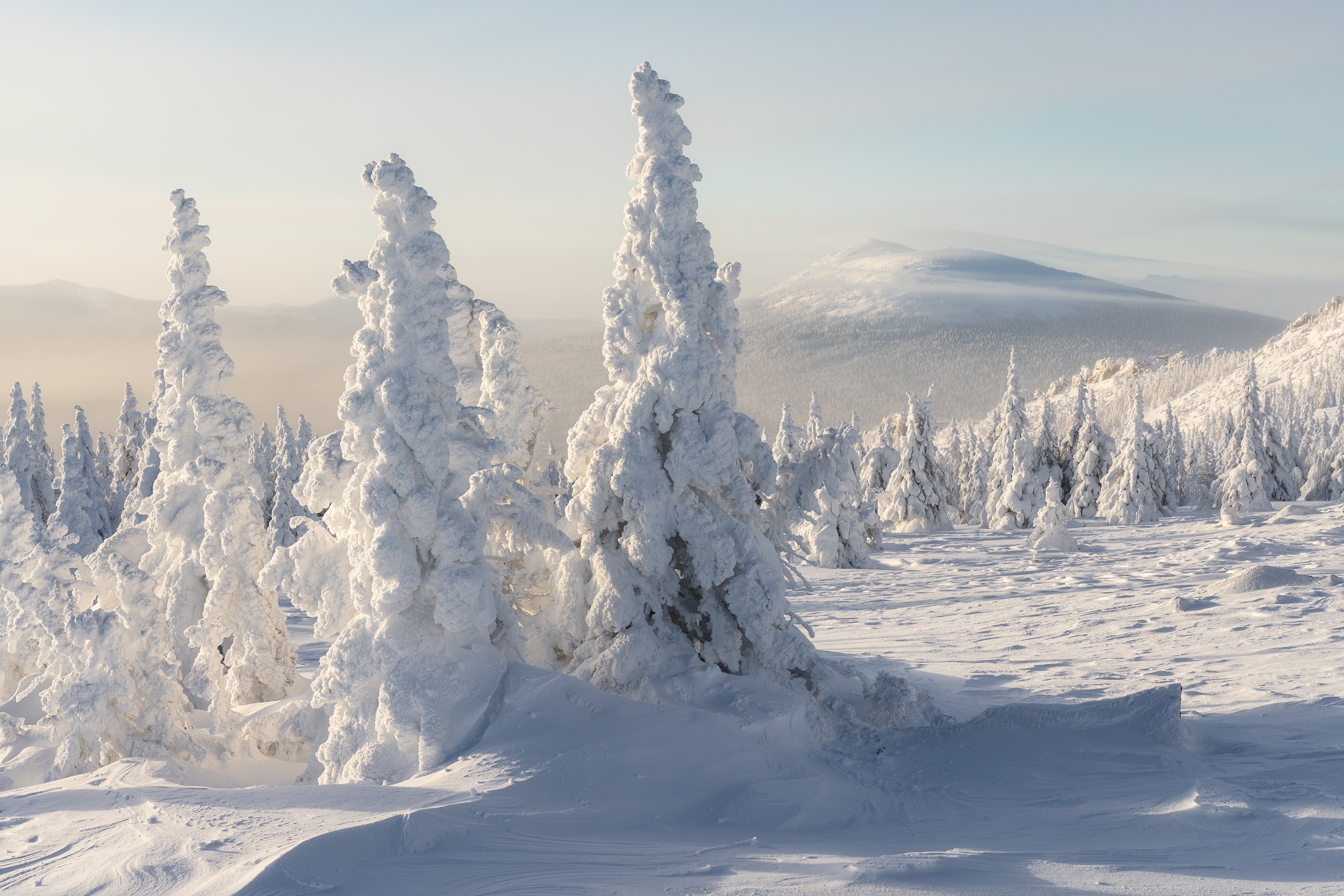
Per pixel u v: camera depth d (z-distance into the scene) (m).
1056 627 19.09
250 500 12.20
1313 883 4.54
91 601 12.12
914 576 32.03
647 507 9.70
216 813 6.83
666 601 10.04
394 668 8.38
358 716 8.59
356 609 8.95
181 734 10.03
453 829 5.98
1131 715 8.65
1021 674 13.77
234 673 11.94
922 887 4.64
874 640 18.92
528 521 9.63
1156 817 6.27
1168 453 65.62
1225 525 43.72
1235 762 7.75
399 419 8.40
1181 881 4.67
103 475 49.16
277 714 10.76
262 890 4.97
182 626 12.62
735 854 5.64
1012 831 6.30
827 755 8.55
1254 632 15.76
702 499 10.02
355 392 8.64
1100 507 52.47
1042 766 7.92
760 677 9.50
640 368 10.13
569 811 6.53
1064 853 5.51
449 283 11.30
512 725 7.98
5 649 14.16
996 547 40.41
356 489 8.85
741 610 9.48
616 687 9.15
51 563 12.05
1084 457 54.94
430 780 7.34
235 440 12.44
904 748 8.84
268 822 6.45
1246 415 60.16
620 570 9.69
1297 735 8.62
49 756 10.67
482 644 8.80
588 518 9.91
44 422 47.31
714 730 7.96
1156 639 16.38
